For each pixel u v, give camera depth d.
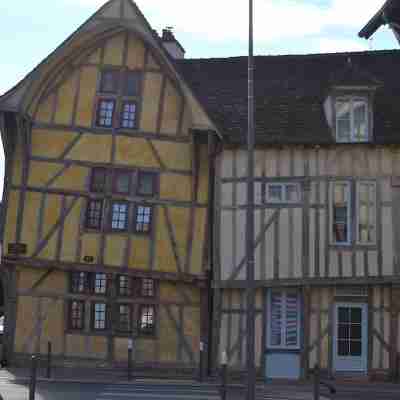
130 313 20.30
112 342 20.17
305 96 21.41
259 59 23.27
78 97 20.80
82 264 20.06
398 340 19.25
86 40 20.69
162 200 20.33
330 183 19.61
